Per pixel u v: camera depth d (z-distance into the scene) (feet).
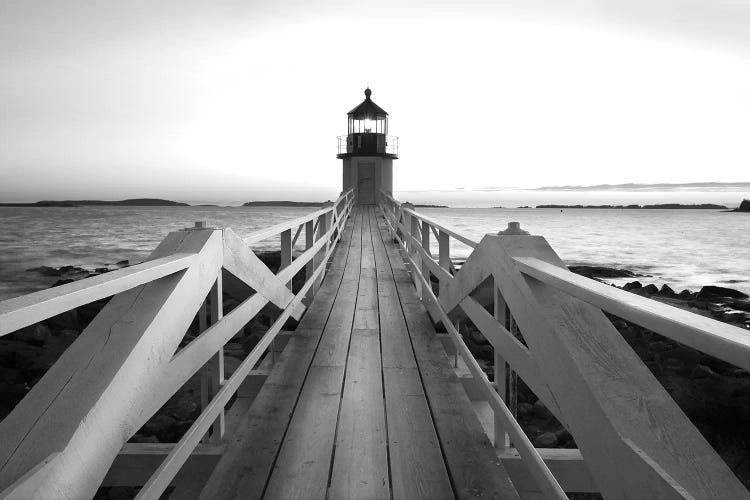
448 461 9.45
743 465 18.54
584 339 6.37
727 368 30.91
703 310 60.90
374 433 10.57
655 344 34.50
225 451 9.92
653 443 4.98
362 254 37.93
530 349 7.63
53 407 5.13
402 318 20.04
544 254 8.86
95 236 194.18
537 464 6.87
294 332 18.03
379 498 8.34
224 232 10.07
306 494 8.36
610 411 5.29
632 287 73.92
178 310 7.60
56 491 4.52
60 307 4.36
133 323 6.63
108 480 10.43
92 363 5.85
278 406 11.82
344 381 13.53
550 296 7.25
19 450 4.72
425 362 14.99
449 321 14.96
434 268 18.04
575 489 10.50
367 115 89.61
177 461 6.91
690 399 23.61
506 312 9.95
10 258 124.36
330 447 9.92
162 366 6.99
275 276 14.07
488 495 8.39
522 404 23.57
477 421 11.10
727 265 116.78
